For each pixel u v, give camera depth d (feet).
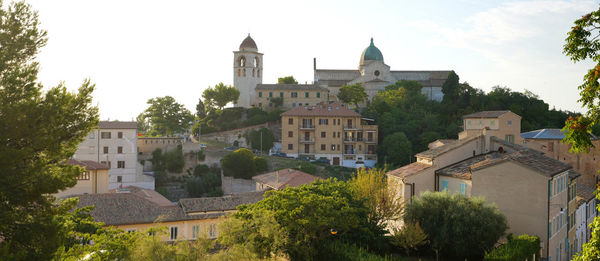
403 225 132.36
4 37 68.33
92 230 105.50
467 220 111.65
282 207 116.57
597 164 230.07
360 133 367.66
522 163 119.65
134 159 297.12
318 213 112.78
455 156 147.13
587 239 163.43
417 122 384.06
